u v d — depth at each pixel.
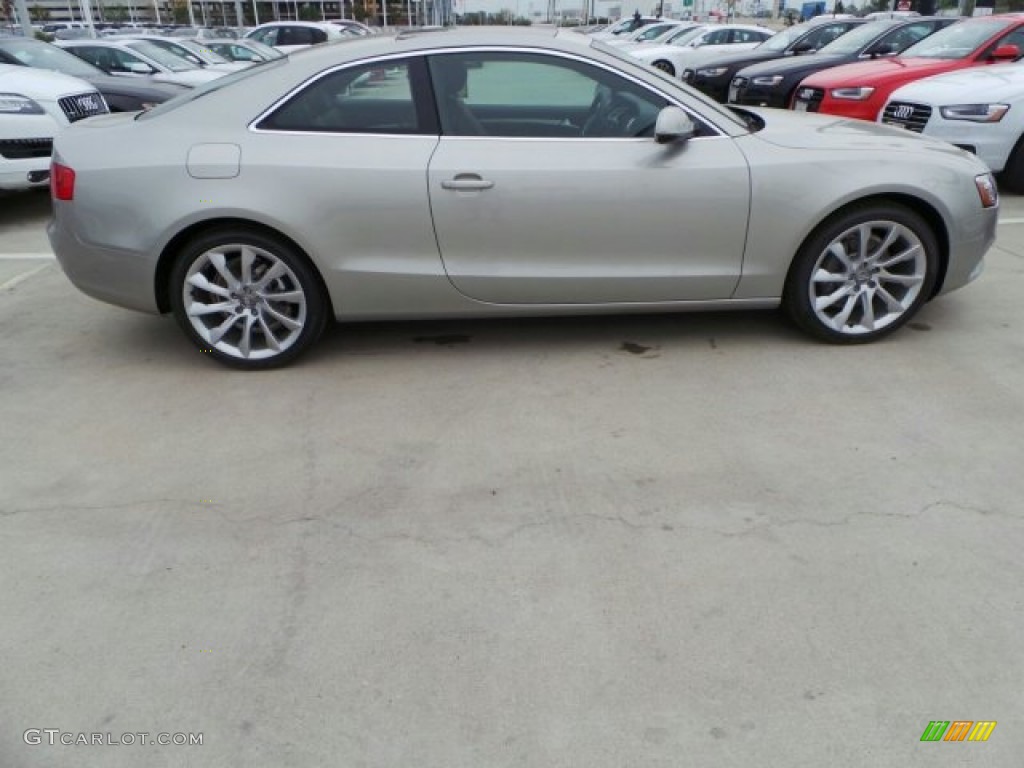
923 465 3.14
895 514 2.85
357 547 2.74
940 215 4.01
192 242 3.83
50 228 4.06
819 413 3.56
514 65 3.86
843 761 1.95
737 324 4.56
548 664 2.24
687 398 3.72
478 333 4.52
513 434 3.44
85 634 2.38
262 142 3.77
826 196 3.89
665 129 3.64
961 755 1.96
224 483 3.12
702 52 18.75
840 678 2.18
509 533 2.79
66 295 5.28
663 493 3.00
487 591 2.52
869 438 3.34
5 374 4.09
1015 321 4.52
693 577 2.56
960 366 3.98
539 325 4.61
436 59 3.85
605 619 2.39
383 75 3.82
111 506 2.98
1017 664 2.21
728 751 1.98
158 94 9.97
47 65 9.88
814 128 4.18
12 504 3.00
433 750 2.00
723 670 2.21
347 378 4.00
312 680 2.21
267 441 3.42
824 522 2.81
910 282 4.14
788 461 3.19
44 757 2.00
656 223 3.88
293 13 66.81
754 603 2.45
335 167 3.74
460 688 2.17
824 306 4.12
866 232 4.02
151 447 3.38
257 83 3.86
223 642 2.34
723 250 3.96
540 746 2.00
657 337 4.41
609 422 3.52
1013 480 3.03
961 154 4.20
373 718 2.09
